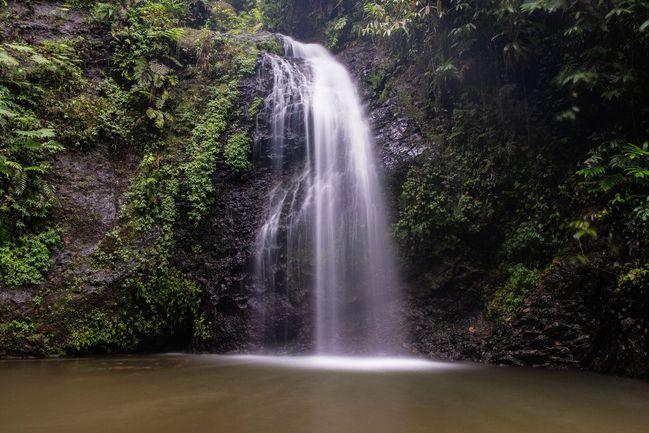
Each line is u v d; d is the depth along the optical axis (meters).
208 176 8.71
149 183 8.54
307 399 4.18
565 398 4.31
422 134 8.31
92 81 9.22
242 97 9.59
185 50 10.20
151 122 9.20
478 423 3.48
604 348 5.83
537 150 7.19
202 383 4.93
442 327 7.19
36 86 8.52
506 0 6.88
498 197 7.25
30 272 7.32
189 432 3.21
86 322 7.38
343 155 8.77
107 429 3.27
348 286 7.64
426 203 7.57
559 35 7.17
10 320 6.96
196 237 8.40
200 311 7.99
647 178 5.88
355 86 10.45
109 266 7.80
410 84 9.20
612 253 6.01
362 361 6.64
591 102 6.91
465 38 7.76
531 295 6.59
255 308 7.70
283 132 9.19
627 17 6.15
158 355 7.45
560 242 6.63
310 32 14.05
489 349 6.55
